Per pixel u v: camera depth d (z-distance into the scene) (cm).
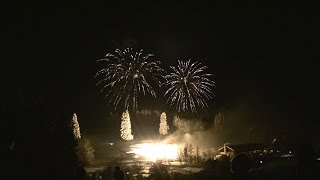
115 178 1925
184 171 4150
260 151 5000
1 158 2533
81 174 1698
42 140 2770
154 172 3797
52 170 2641
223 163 3550
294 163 3228
